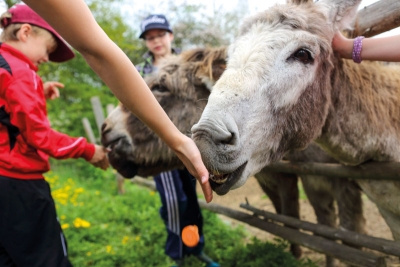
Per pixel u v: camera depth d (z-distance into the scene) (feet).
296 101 5.63
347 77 6.52
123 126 9.38
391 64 8.07
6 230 5.94
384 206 7.10
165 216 10.72
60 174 27.58
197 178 4.19
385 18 7.11
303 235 8.63
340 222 9.23
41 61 7.38
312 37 5.56
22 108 5.94
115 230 14.25
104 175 25.45
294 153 9.68
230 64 5.60
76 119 33.17
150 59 12.15
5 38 6.97
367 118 6.47
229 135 4.71
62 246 6.68
